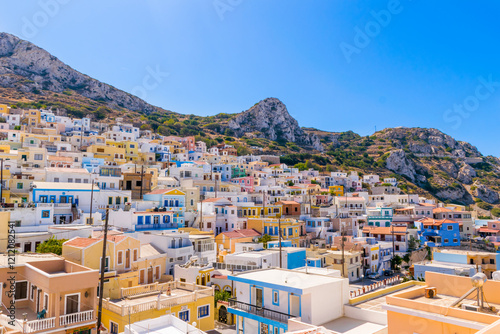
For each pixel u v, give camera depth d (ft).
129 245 141.49
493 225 394.11
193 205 273.75
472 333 58.49
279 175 521.24
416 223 355.97
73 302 88.63
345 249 252.21
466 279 75.72
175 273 156.04
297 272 111.86
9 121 481.05
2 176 215.72
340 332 83.05
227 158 548.72
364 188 586.04
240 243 215.51
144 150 459.32
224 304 147.23
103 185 248.52
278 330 91.56
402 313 67.97
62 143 361.30
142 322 83.10
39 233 157.28
